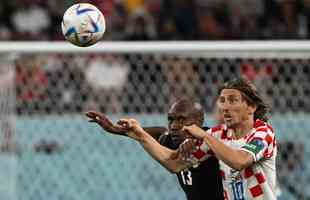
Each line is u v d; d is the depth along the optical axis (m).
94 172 24.52
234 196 16.72
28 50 24.92
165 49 24.53
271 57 24.36
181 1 37.19
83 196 24.50
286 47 24.25
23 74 25.05
